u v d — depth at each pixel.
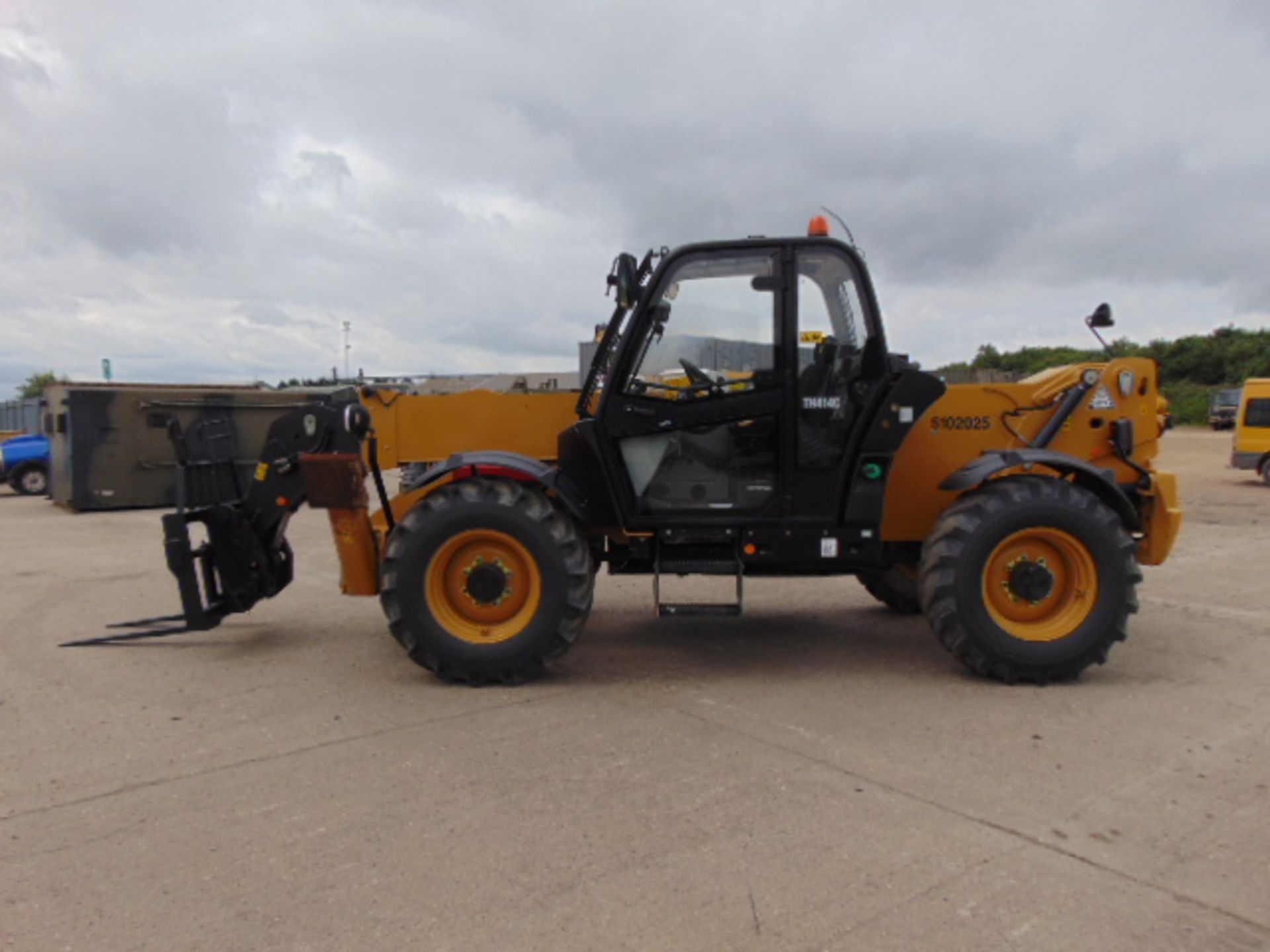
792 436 4.87
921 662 5.27
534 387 8.20
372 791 3.46
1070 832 3.08
